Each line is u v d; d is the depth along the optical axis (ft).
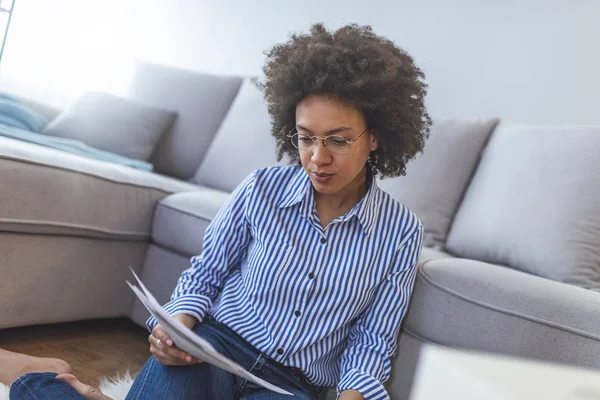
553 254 5.05
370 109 3.46
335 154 3.42
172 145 8.51
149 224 6.15
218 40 10.44
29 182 4.95
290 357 3.58
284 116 3.82
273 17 9.80
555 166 5.44
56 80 11.96
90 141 7.87
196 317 3.69
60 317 5.59
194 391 3.28
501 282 4.10
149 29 11.30
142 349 5.99
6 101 7.40
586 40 7.22
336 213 3.76
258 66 9.90
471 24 8.05
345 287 3.59
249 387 3.59
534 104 7.52
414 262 3.78
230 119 8.23
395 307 3.69
